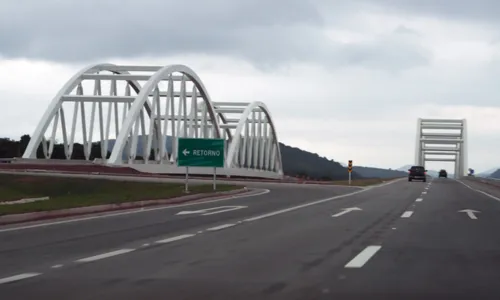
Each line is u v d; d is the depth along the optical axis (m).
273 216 21.67
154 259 11.77
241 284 9.20
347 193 39.19
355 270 10.45
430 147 150.62
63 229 17.31
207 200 31.05
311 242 14.34
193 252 12.70
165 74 70.88
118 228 17.59
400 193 40.12
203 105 83.31
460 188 51.38
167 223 19.11
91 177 53.81
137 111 66.25
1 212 19.81
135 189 44.84
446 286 9.10
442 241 14.58
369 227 17.91
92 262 11.42
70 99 69.81
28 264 11.22
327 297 8.30
